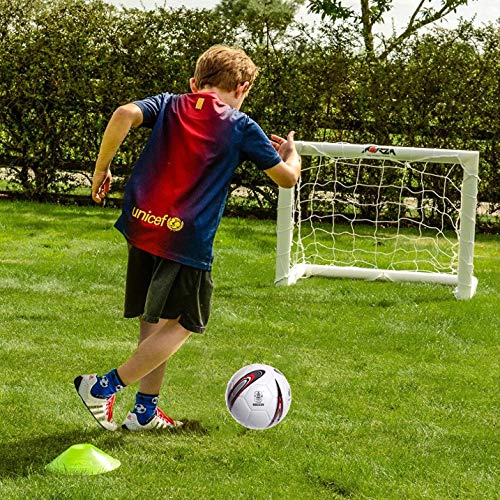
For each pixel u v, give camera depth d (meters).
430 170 12.24
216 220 4.16
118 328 6.43
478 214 12.55
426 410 5.06
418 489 3.97
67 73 12.52
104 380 4.17
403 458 4.32
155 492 3.81
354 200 12.52
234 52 4.41
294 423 4.72
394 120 12.45
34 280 7.85
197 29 12.46
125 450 4.26
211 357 5.89
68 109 12.63
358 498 3.86
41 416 4.64
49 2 12.67
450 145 12.40
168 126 4.18
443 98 12.26
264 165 4.23
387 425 4.79
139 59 12.52
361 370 5.79
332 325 6.84
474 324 7.00
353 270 8.73
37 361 5.60
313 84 12.45
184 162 4.12
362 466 4.17
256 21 12.39
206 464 4.14
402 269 9.66
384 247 10.85
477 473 4.19
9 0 12.46
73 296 7.36
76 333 6.25
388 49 12.62
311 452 4.33
